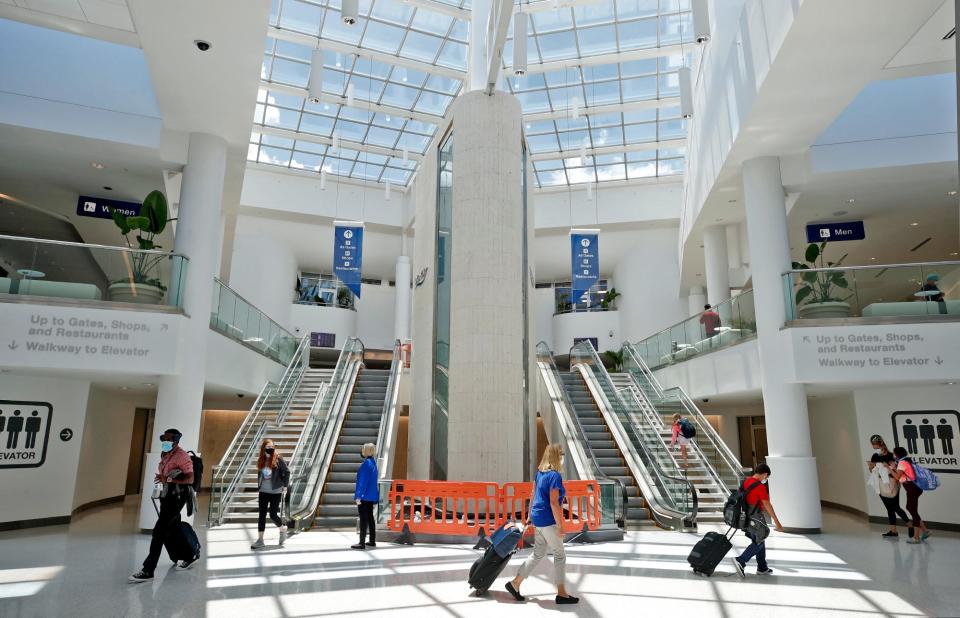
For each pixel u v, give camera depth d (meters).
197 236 11.32
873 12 8.46
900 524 11.72
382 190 29.64
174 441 6.97
